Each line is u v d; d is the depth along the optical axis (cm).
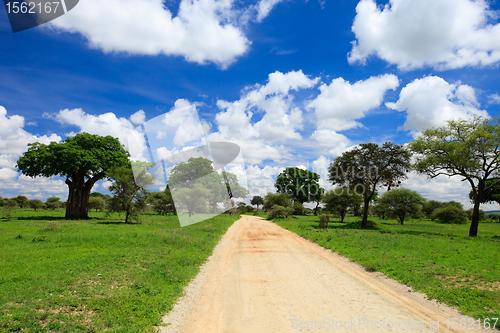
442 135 2566
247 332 493
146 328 504
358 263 1093
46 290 658
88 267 877
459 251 1293
